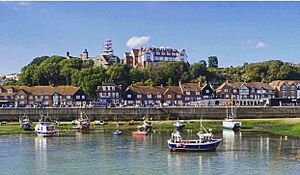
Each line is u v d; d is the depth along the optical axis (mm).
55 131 110312
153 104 193000
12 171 65375
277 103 186500
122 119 148000
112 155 78500
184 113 153500
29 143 94625
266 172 63688
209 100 197000
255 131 118750
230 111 155125
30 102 187875
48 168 67250
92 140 100000
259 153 79938
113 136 108250
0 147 88500
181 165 69188
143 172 64188
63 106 161875
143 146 89938
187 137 104812
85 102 186375
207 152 81375
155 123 139125
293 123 134375
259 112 157500
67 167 67875
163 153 80750
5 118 141250
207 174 62750
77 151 83312
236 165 68875
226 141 96938
